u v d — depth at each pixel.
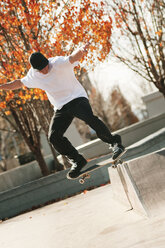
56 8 11.33
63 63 4.10
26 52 11.42
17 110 13.02
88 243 4.55
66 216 7.36
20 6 11.00
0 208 11.10
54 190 11.28
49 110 12.51
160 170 5.17
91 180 11.25
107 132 4.50
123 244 4.00
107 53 12.05
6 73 11.25
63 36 11.50
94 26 11.55
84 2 11.26
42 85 4.27
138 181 5.16
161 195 5.03
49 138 4.42
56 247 4.92
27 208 11.18
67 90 4.25
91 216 6.39
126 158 11.52
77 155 4.59
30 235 6.51
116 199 6.90
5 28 11.40
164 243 3.54
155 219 4.65
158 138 12.50
